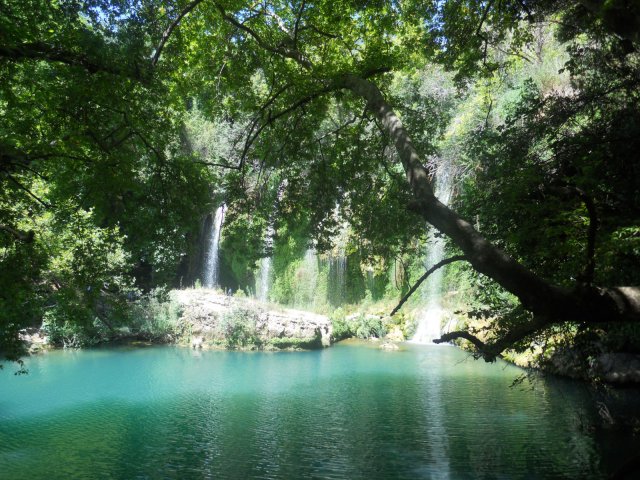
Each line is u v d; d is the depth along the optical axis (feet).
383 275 113.09
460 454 38.09
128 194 37.35
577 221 24.72
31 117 33.73
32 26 27.96
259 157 43.06
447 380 63.98
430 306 103.24
